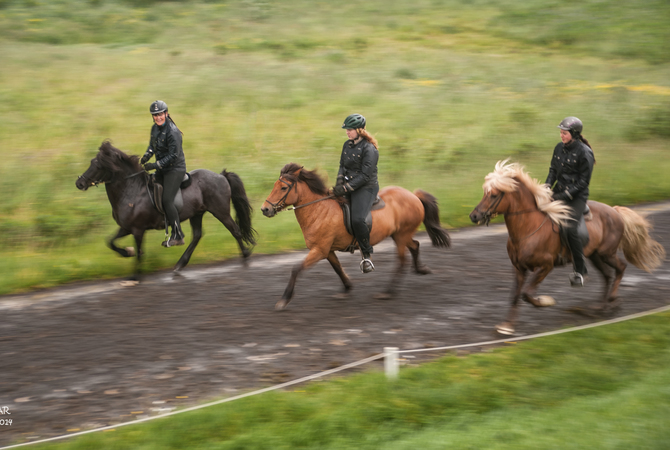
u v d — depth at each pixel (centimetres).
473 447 482
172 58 2739
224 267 1094
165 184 972
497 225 1412
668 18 3734
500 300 898
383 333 771
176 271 1036
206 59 2755
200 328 795
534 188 744
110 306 889
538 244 751
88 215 1320
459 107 2281
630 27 3622
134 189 979
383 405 563
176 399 607
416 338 755
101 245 1180
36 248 1162
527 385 607
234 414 554
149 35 3194
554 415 533
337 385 613
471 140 1958
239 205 1080
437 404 569
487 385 604
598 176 1716
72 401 606
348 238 860
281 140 1875
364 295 927
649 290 927
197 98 2217
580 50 3300
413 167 1731
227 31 3334
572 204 758
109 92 2228
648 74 2870
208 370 671
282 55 2900
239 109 2141
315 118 2100
